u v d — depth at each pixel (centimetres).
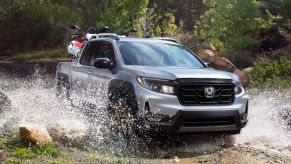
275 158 723
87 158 646
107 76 803
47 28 2988
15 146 662
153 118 701
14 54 2992
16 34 3028
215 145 796
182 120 705
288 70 1567
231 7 1964
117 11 2295
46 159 618
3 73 2019
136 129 720
